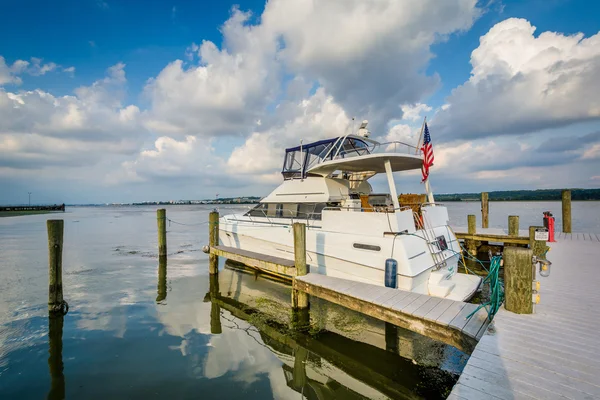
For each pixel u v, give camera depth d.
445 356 5.97
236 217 12.96
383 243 7.55
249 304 9.09
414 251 7.48
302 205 10.55
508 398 2.96
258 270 11.99
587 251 10.08
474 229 13.90
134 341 6.62
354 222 8.35
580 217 39.00
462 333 4.63
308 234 9.28
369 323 7.05
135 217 54.94
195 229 31.67
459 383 3.20
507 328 4.34
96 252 17.64
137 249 18.77
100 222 41.66
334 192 10.35
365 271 7.89
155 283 11.24
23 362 5.70
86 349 6.21
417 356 6.19
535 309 5.00
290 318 7.79
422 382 5.39
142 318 7.92
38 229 30.41
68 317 7.88
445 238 9.27
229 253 10.62
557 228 25.03
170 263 14.70
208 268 13.69
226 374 5.45
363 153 11.15
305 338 6.89
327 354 6.29
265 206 11.91
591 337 4.05
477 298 7.96
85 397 4.70
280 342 6.75
